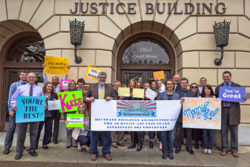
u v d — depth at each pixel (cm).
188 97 429
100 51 568
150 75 652
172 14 568
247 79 537
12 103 371
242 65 540
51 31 575
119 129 381
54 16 577
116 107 384
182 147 483
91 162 369
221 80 539
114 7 575
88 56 566
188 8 564
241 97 412
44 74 538
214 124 417
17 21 591
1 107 643
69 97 445
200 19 559
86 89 486
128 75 655
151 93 422
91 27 571
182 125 425
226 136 427
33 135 399
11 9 583
